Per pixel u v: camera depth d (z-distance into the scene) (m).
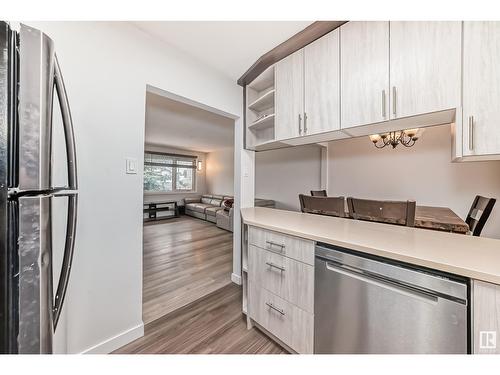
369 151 3.12
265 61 1.86
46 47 0.68
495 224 2.21
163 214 6.88
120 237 1.41
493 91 0.93
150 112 3.42
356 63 1.33
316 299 1.15
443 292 0.76
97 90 1.30
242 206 2.37
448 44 1.03
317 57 1.53
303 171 3.95
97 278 1.31
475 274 0.69
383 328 0.91
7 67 0.58
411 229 1.28
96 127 1.30
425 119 1.19
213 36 1.59
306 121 1.60
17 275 0.60
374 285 0.93
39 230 0.65
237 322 1.69
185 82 1.79
